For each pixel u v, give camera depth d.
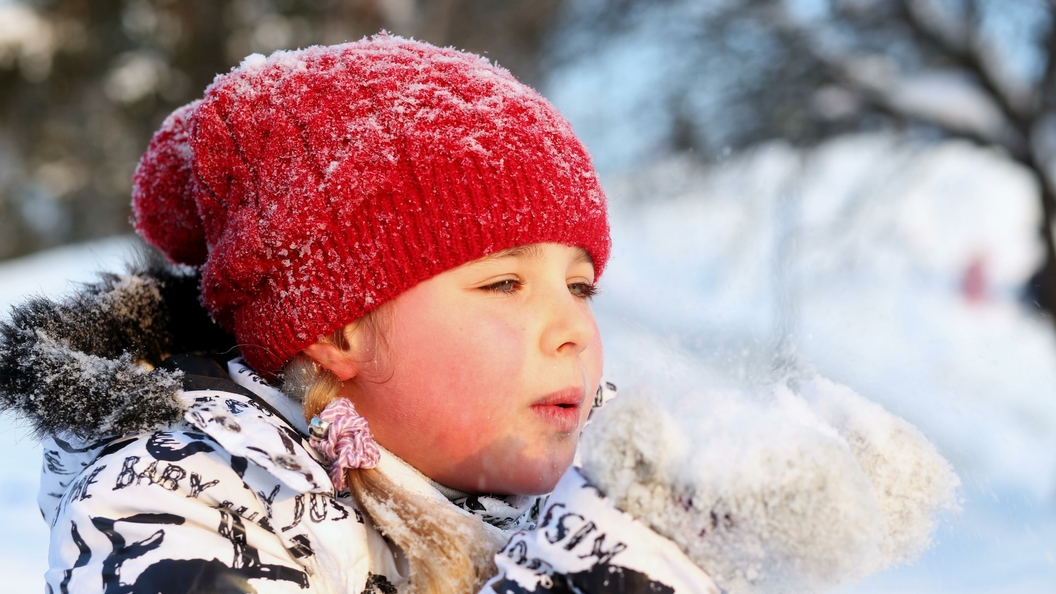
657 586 1.24
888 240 10.48
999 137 9.90
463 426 1.69
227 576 1.48
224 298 1.83
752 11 10.82
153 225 2.03
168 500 1.53
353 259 1.70
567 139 1.83
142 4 17.17
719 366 1.81
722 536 1.25
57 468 1.89
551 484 1.71
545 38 13.51
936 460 1.51
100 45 17.36
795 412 1.49
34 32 17.20
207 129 1.78
